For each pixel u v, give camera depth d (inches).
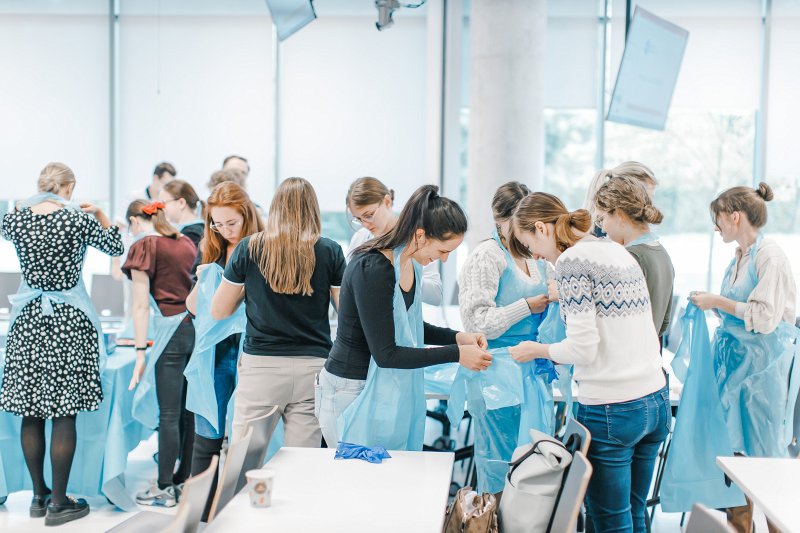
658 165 308.8
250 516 82.0
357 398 105.0
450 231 99.0
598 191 111.7
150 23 298.4
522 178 275.0
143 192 238.8
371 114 302.8
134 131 301.7
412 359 101.1
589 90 303.7
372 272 99.6
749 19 298.0
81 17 296.7
